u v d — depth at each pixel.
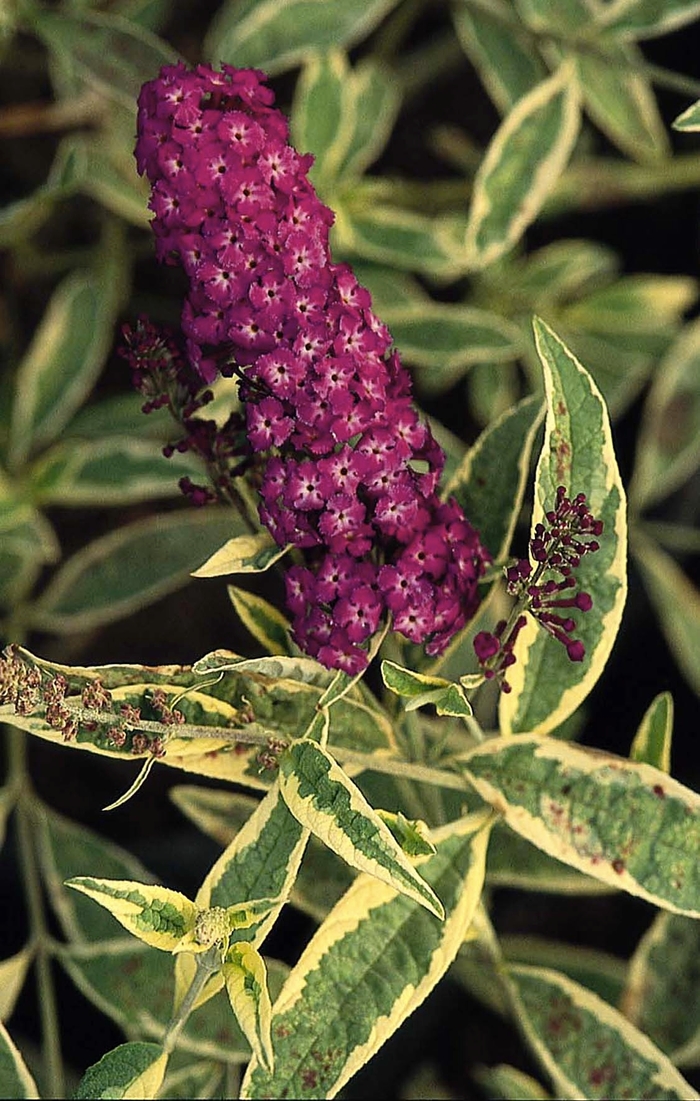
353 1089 0.78
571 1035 0.68
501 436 0.66
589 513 0.63
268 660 0.60
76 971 0.72
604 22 0.76
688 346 0.81
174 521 0.79
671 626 0.80
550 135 0.76
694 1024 0.71
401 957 0.62
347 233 0.81
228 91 0.59
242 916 0.59
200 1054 0.71
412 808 0.70
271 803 0.61
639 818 0.63
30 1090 0.67
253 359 0.59
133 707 0.60
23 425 0.80
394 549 0.61
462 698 0.60
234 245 0.58
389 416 0.59
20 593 0.79
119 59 0.75
